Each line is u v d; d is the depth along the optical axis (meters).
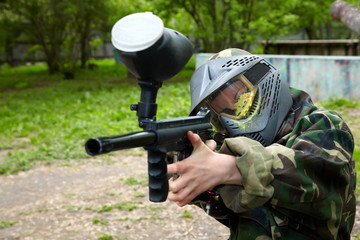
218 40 13.67
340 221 1.22
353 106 7.49
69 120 8.45
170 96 10.12
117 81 15.70
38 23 18.14
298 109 1.38
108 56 30.91
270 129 1.31
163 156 1.04
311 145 1.16
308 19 14.61
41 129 8.00
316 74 8.41
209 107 1.37
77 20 17.88
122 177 5.06
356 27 7.11
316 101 8.42
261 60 1.35
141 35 0.97
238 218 1.35
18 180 5.21
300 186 1.10
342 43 12.65
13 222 3.86
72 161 5.87
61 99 11.48
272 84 1.33
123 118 8.30
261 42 13.54
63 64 18.45
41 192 4.73
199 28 13.64
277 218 1.23
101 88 13.25
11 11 17.53
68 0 16.64
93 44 22.78
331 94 8.32
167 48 0.98
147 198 4.28
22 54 25.48
